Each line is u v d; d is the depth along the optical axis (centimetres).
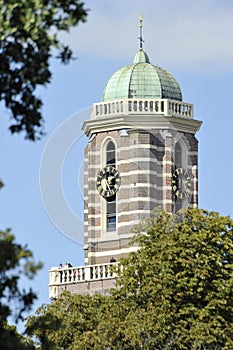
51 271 16212
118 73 17875
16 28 7225
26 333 9594
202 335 12238
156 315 12431
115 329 12538
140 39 18238
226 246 12988
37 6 7206
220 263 12850
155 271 12825
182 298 12638
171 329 12425
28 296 7500
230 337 12406
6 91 7431
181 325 12438
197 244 12875
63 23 7256
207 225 13112
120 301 13075
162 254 12838
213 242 13038
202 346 12412
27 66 7369
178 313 12488
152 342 12338
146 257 13025
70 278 16150
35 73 7388
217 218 13175
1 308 7431
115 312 12875
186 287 12612
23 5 7194
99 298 13438
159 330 12375
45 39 7288
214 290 12731
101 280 15962
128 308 12862
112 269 13375
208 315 12438
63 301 13500
